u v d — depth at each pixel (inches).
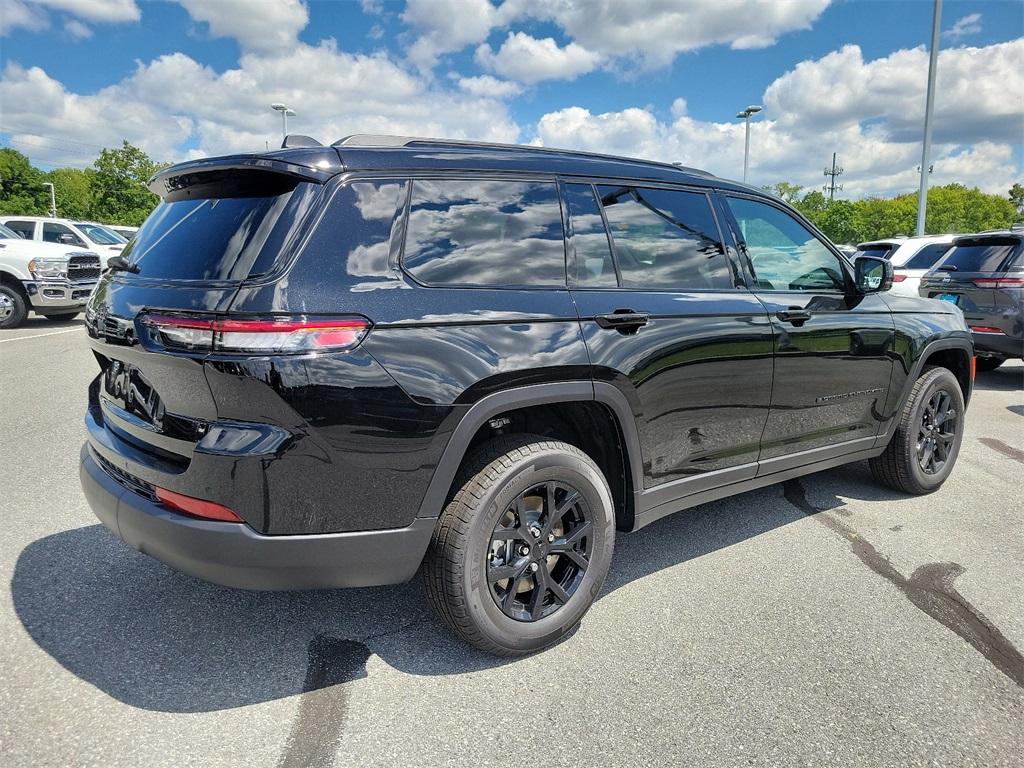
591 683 98.7
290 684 97.0
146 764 81.0
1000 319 305.0
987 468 201.8
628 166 122.6
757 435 134.3
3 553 133.8
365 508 89.1
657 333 113.3
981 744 87.7
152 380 92.2
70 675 97.4
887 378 159.9
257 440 83.1
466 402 92.5
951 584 129.6
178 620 112.4
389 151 97.7
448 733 87.7
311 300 84.5
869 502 172.7
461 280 97.1
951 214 3976.4
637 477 115.2
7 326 479.5
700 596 124.1
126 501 93.4
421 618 114.8
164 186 109.6
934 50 661.3
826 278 150.9
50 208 3459.6
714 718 91.6
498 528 99.3
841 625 114.9
